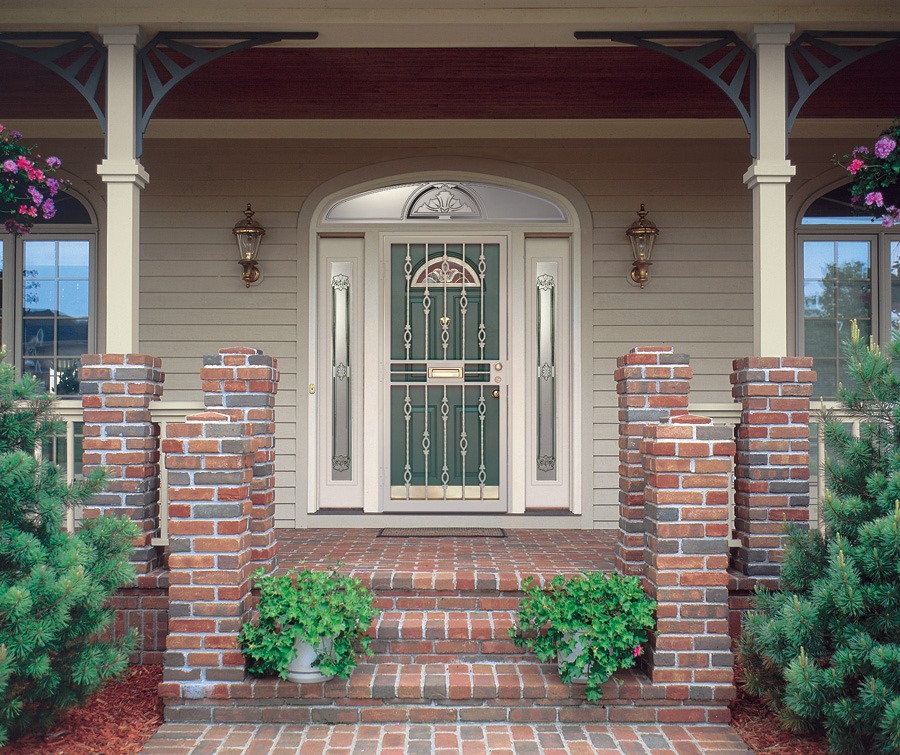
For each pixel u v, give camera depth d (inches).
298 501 247.8
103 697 154.8
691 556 148.2
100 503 169.3
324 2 177.9
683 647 147.1
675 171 251.4
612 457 249.3
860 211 217.5
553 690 146.0
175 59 210.7
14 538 128.8
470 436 253.0
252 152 251.3
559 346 254.8
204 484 150.0
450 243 254.1
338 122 250.7
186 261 250.7
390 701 146.6
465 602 166.2
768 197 178.4
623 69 216.1
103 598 135.9
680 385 168.4
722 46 183.3
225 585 148.6
